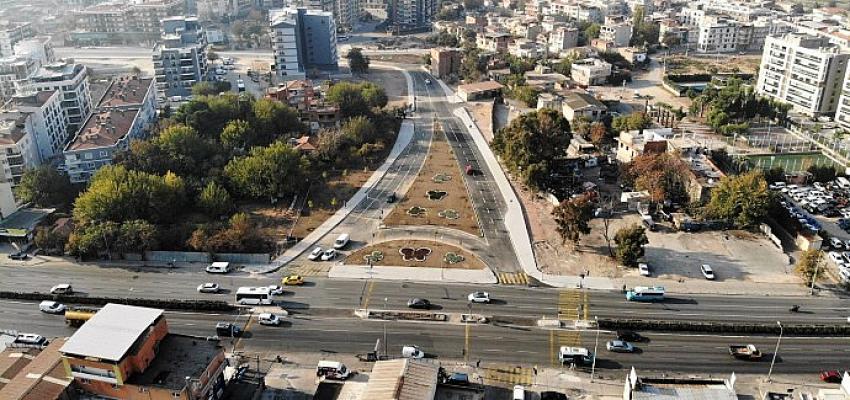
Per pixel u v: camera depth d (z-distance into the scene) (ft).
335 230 561.43
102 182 552.82
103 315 355.97
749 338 411.13
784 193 632.79
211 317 435.53
